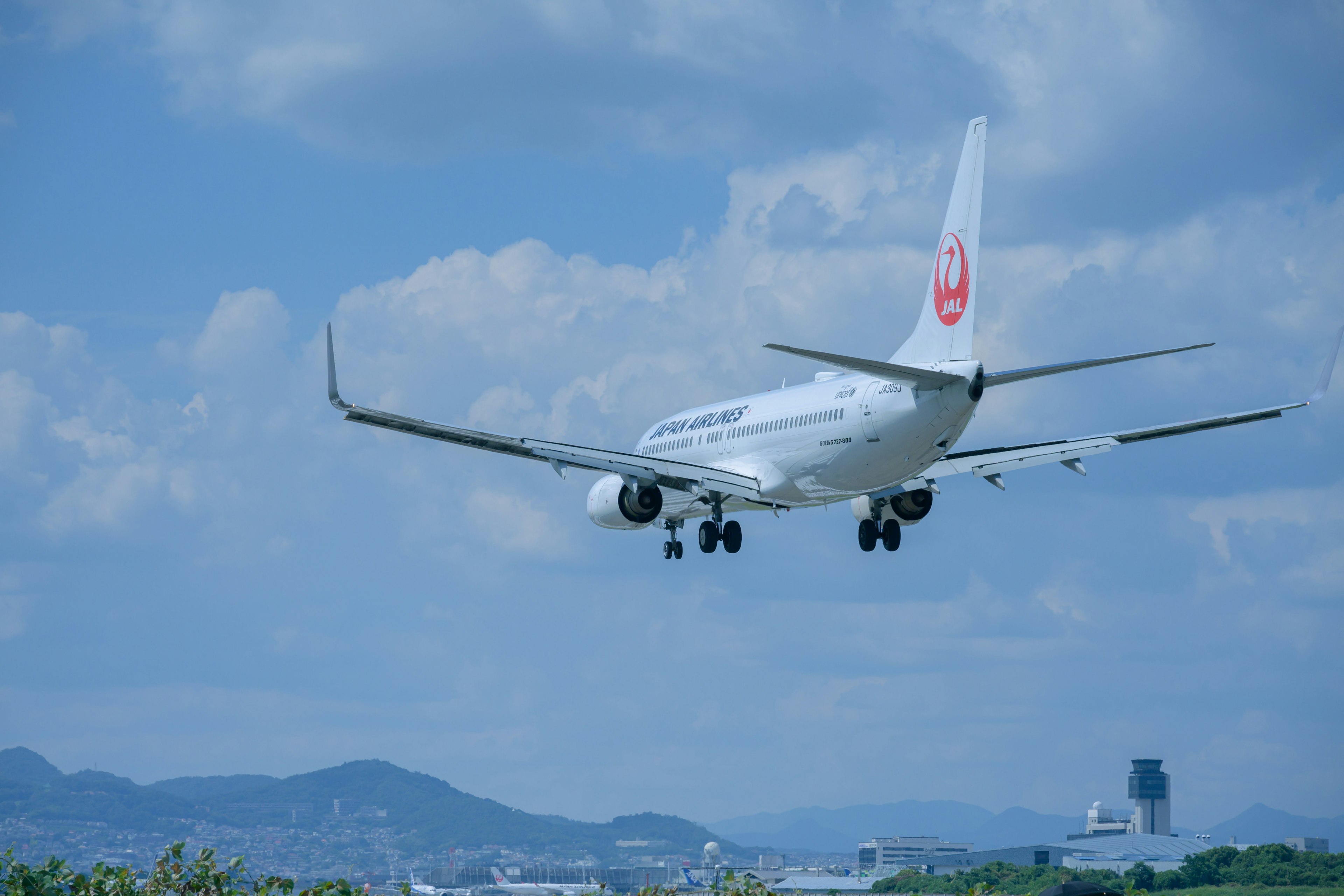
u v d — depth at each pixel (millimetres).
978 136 119312
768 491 132500
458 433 117312
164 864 59625
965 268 117625
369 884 60812
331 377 108250
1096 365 102875
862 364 104562
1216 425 128625
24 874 56156
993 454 131500
